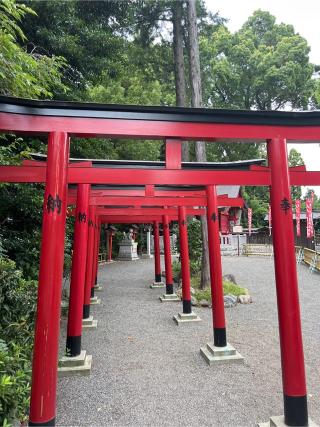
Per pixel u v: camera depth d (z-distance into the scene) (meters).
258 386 4.71
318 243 19.95
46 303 3.06
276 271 3.63
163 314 9.16
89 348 6.38
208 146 26.27
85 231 5.77
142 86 21.67
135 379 4.99
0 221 8.30
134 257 25.20
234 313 8.95
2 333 4.23
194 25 12.00
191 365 5.50
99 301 10.56
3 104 3.23
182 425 3.78
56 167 3.26
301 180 4.45
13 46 4.32
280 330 3.57
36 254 7.88
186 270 8.48
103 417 3.97
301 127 3.74
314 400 4.26
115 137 3.55
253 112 3.61
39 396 2.93
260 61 25.27
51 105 3.28
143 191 6.91
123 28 13.55
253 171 4.30
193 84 11.85
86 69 10.93
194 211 9.95
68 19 10.36
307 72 24.72
